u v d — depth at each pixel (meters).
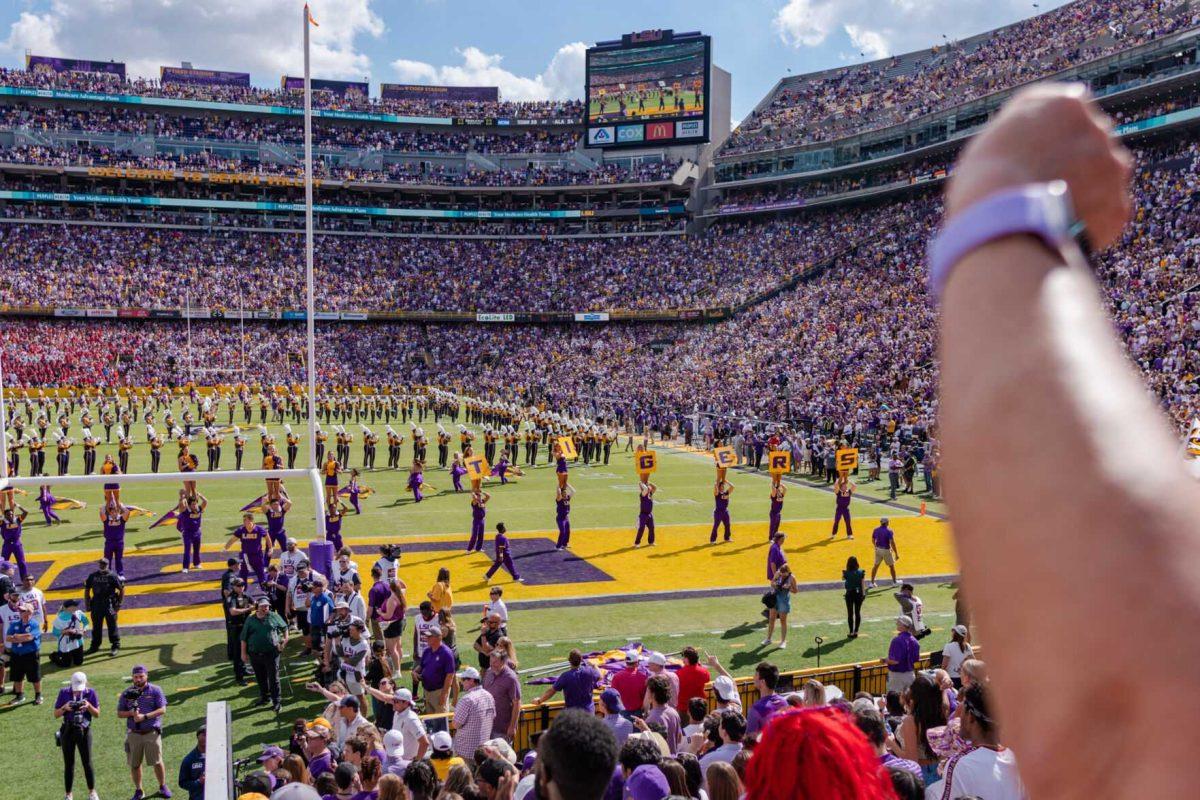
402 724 10.11
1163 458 0.51
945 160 64.62
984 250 0.62
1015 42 64.62
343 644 12.84
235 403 67.81
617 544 25.27
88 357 69.19
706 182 82.44
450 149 91.06
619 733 8.54
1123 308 38.16
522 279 80.88
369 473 39.69
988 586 0.53
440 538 25.98
